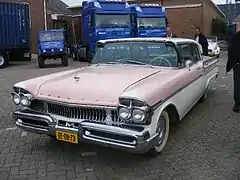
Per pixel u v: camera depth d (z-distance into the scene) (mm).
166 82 4332
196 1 31719
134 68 5109
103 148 4738
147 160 4332
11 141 5133
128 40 5637
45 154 4582
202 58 6871
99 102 3822
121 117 3656
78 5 28953
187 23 32406
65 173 3990
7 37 19516
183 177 3852
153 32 18906
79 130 3910
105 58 5699
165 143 4562
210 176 3867
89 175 3932
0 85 11352
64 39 19297
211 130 5590
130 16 18203
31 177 3893
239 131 5531
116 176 3900
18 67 18969
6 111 7188
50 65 19594
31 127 4371
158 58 5262
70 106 3959
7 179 3848
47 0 30547
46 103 4246
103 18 17547
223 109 7008
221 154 4523
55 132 4148
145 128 3711
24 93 4438
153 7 19062
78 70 5379
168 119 4531
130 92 3713
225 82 10633
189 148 4750
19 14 20359
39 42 18438
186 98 5164
